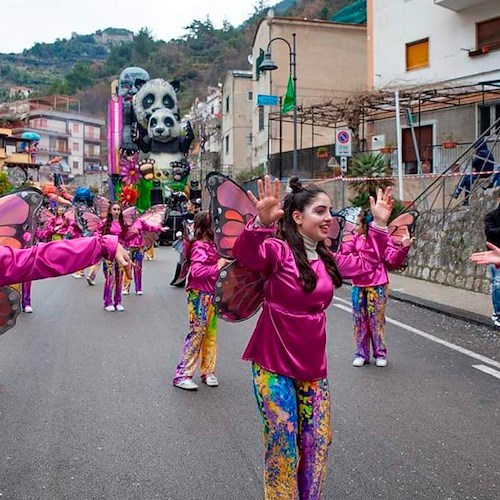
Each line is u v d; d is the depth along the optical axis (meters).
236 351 8.34
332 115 26.61
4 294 3.59
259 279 3.77
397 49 25.23
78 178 72.88
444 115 23.08
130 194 30.59
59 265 3.27
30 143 55.56
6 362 7.71
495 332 9.61
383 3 25.78
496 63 21.64
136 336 9.33
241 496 4.11
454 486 4.25
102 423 5.52
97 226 13.11
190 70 98.75
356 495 4.10
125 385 6.71
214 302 3.82
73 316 11.11
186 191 34.62
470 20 22.42
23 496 4.12
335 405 6.01
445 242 15.09
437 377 7.04
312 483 3.47
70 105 107.88
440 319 10.74
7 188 42.16
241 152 45.31
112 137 35.50
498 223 8.65
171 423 5.52
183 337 9.27
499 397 6.29
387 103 21.81
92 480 4.36
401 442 5.05
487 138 16.45
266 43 34.81
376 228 4.47
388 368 7.45
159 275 17.84
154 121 34.84
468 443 5.03
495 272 9.70
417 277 16.05
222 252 3.91
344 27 34.88
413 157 24.22
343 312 11.59
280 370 3.44
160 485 4.28
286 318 3.46
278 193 3.43
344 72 35.09
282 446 3.43
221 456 4.78
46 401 6.15
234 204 3.96
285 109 25.91
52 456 4.78
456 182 18.14
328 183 24.34
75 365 7.57
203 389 6.59
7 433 5.27
